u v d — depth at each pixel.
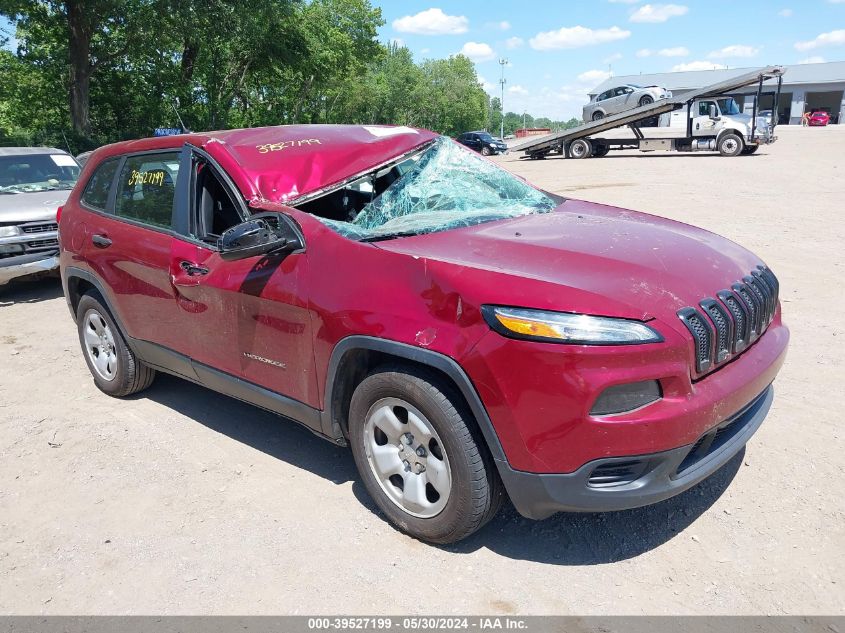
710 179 16.36
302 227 3.18
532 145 29.14
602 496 2.50
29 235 7.77
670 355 2.45
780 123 73.88
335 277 2.97
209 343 3.70
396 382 2.80
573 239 3.09
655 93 32.28
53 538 3.18
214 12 27.36
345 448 3.90
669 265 2.85
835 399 4.08
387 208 3.73
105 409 4.61
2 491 3.62
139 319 4.21
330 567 2.85
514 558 2.86
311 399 3.18
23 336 6.48
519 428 2.50
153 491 3.53
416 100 90.12
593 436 2.41
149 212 4.16
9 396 4.94
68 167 9.79
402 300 2.75
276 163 3.66
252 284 3.30
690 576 2.69
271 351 3.31
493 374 2.50
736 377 2.71
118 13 25.61
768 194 13.05
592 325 2.42
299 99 45.16
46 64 28.53
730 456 2.78
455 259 2.80
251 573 2.84
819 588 2.58
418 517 2.92
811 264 7.25
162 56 30.42
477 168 4.27
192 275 3.67
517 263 2.78
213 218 3.85
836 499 3.11
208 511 3.32
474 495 2.69
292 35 36.16
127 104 32.69
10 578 2.91
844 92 70.38
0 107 32.59
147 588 2.79
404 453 2.92
